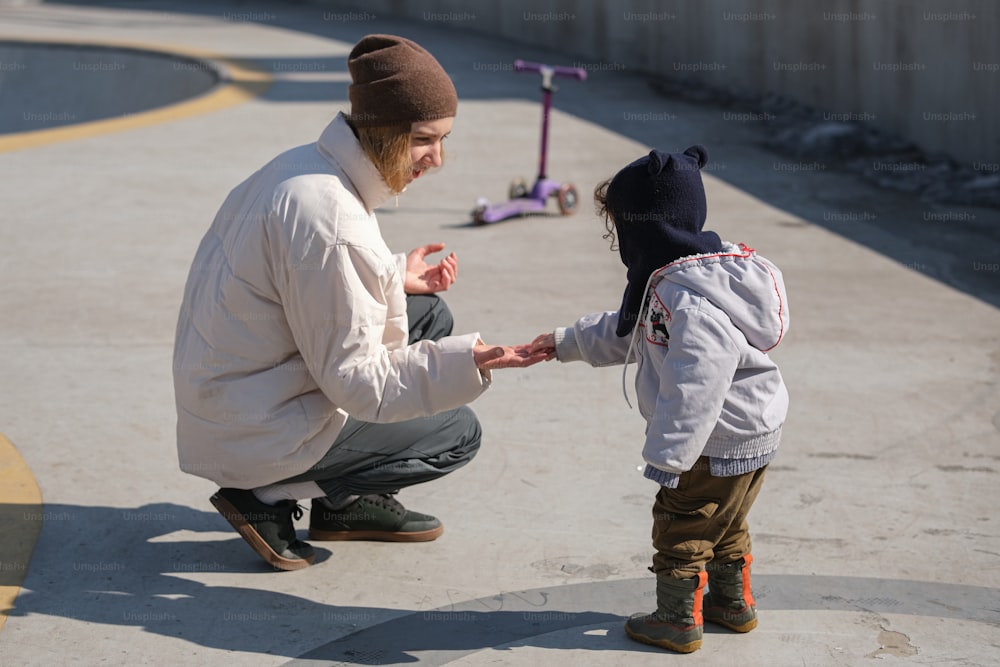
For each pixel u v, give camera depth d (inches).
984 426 164.1
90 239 265.7
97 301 221.3
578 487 145.9
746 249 104.8
